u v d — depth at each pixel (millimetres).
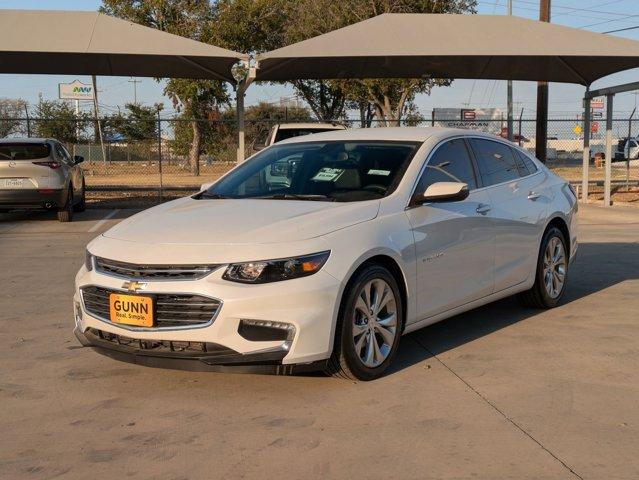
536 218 6633
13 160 13609
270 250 4441
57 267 9602
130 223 5184
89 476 3627
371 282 4848
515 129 29375
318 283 4461
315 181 5629
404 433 4105
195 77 17656
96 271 4777
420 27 15336
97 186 21828
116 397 4723
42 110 33969
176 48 14102
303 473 3635
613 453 3834
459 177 5953
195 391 4809
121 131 26500
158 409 4508
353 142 6012
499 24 15719
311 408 4484
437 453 3846
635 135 38656
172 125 26375
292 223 4734
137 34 14336
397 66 17547
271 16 30656
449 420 4285
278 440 4027
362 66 17250
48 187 13766
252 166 6191
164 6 29281
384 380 4969
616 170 33375
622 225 14344
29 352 5715
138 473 3656
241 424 4258
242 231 4656
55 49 13555
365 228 4879
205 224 4855
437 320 5566
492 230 6031
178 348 4480
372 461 3762
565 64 17172
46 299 7656
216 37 29656
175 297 4441
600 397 4652
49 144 14234
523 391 4762
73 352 5711
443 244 5484
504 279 6254
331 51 14352
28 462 3791
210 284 4363
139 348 4582
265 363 4402
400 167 5535
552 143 41656
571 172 32312
